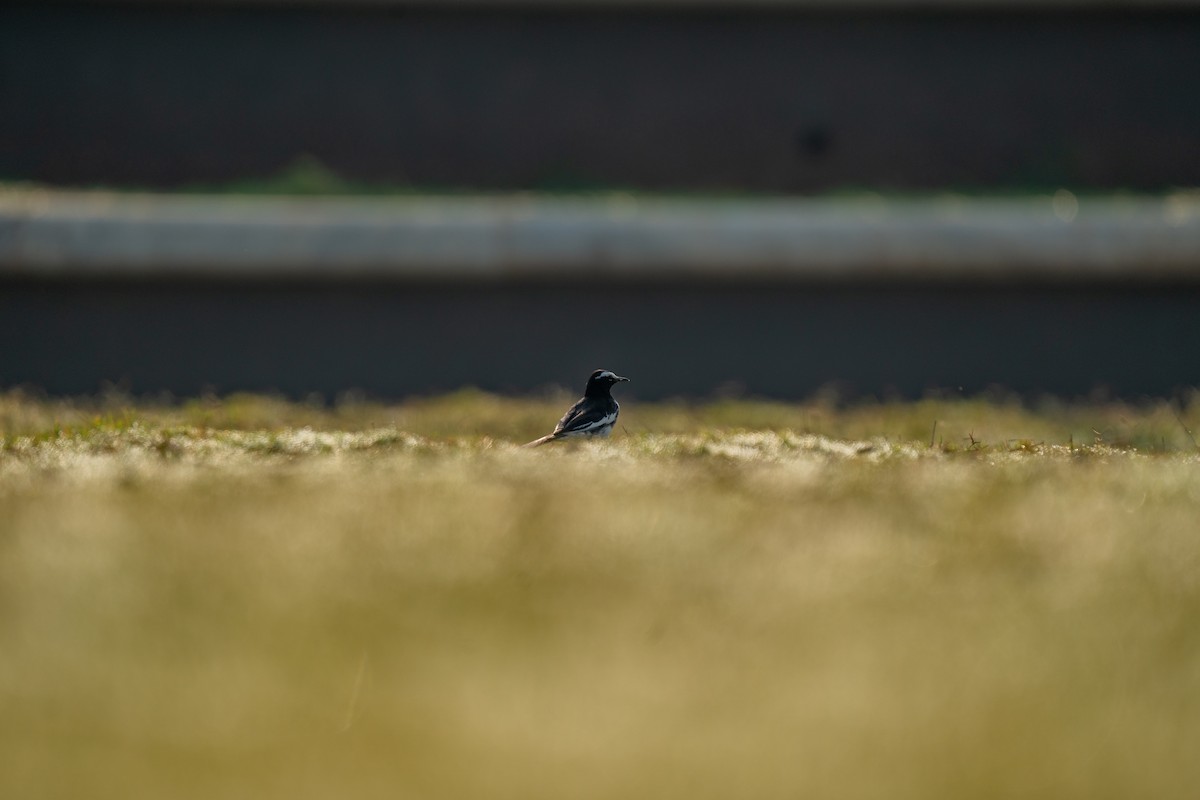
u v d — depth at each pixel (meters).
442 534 15.19
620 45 91.12
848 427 35.97
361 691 9.47
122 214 69.00
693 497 18.36
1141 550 14.86
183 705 9.21
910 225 70.25
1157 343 71.44
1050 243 69.88
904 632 11.30
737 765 8.12
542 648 10.66
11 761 8.17
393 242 69.25
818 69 91.19
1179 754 8.52
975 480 20.30
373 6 90.31
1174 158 90.81
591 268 70.00
